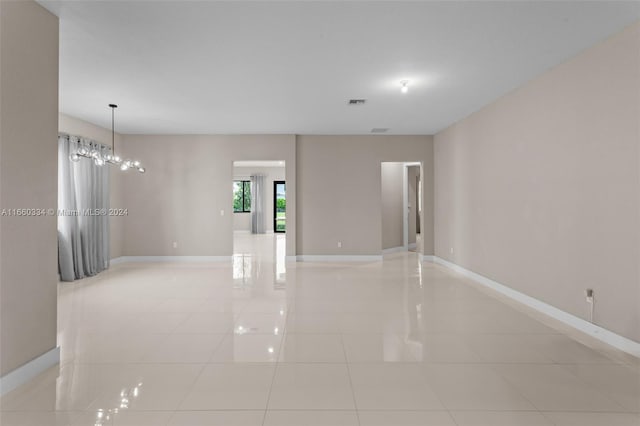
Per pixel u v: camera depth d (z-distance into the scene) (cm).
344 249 888
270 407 251
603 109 369
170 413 243
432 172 880
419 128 809
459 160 731
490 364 318
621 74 348
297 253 885
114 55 413
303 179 881
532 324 424
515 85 514
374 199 886
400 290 590
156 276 703
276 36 368
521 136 514
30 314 292
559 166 436
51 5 306
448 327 413
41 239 304
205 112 662
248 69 455
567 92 422
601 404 255
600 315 375
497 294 564
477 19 333
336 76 478
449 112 664
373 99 581
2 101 266
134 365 315
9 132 272
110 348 352
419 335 388
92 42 380
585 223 395
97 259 739
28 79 291
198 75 475
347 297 545
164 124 761
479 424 231
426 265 827
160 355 336
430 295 558
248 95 560
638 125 330
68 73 467
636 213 334
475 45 386
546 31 354
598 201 377
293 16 330
